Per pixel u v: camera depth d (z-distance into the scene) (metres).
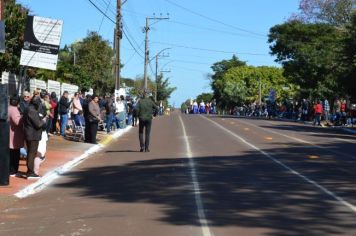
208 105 84.62
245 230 8.69
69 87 31.33
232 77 107.94
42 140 16.27
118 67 35.53
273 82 103.62
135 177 14.34
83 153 19.50
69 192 12.34
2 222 9.42
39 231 8.77
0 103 12.49
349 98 44.69
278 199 11.25
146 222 9.29
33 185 12.81
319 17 58.31
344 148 22.31
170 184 13.15
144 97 20.84
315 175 14.58
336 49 50.62
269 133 30.84
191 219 9.47
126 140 25.95
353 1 56.53
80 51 49.91
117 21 35.53
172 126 37.09
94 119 22.70
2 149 12.56
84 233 8.58
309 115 48.50
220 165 16.55
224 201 11.05
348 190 12.30
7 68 22.83
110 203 10.99
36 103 13.66
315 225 9.02
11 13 22.06
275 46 59.97
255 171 15.27
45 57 19.89
